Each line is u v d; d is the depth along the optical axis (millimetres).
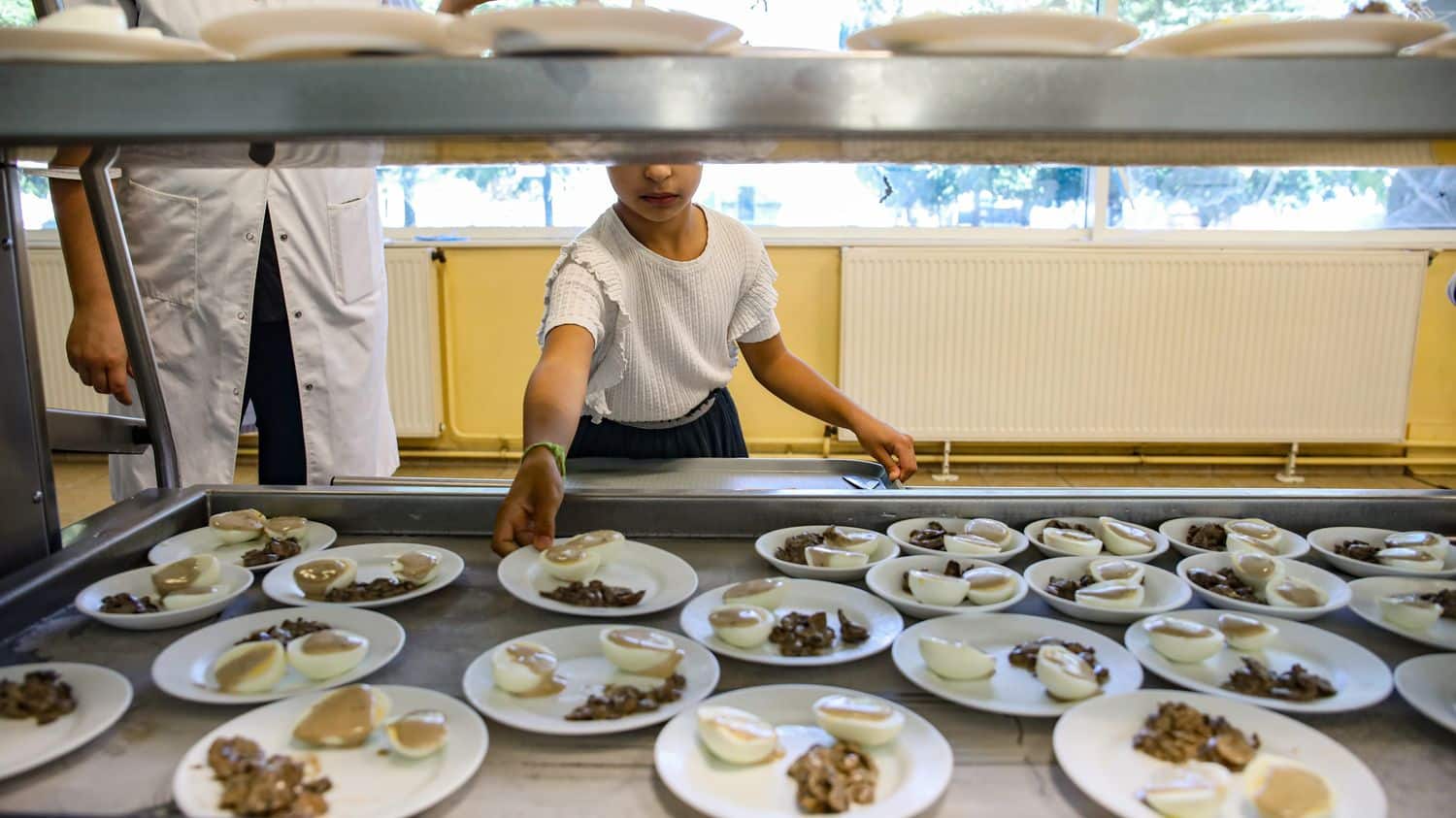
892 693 700
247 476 3398
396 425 3373
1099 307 3252
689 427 1497
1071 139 609
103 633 777
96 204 958
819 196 3406
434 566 883
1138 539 986
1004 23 572
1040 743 631
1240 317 3262
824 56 586
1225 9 3062
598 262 1266
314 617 791
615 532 970
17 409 848
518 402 3434
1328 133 582
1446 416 3453
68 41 566
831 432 3430
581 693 687
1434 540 966
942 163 812
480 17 559
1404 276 3225
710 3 2984
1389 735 644
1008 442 3508
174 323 1516
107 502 3088
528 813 549
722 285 1425
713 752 604
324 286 1594
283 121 581
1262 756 595
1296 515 1060
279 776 551
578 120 581
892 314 3258
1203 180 3369
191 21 1412
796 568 905
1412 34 567
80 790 561
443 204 3434
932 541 989
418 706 649
